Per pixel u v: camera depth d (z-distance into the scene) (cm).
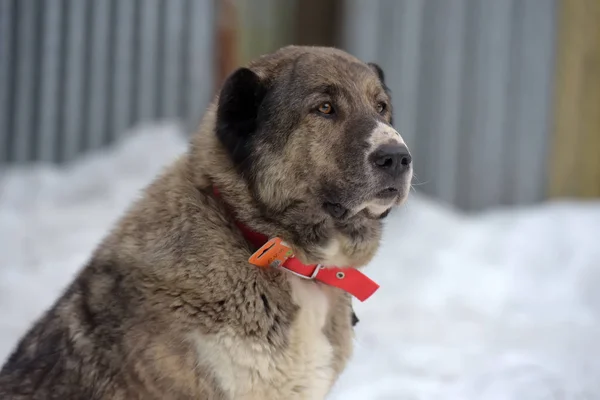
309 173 349
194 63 1029
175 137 991
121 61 1026
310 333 334
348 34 1020
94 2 1016
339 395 514
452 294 778
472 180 1023
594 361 571
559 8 1011
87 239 805
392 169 343
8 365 341
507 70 1014
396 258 857
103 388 313
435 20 1012
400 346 624
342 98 356
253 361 316
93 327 321
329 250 351
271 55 375
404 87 1019
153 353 309
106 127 1031
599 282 765
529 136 1020
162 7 1023
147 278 321
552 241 853
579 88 1014
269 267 331
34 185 955
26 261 761
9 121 1024
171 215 335
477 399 502
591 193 1022
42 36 1016
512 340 639
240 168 341
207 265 321
